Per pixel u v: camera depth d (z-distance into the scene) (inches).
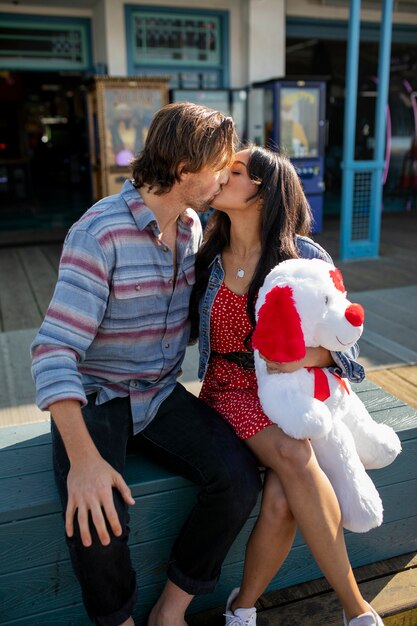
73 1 273.9
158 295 62.2
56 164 538.0
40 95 518.0
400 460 75.0
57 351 55.6
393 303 181.6
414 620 71.2
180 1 283.4
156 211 61.1
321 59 384.5
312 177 297.0
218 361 70.8
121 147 259.9
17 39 282.5
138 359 63.8
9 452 70.6
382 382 123.9
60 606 64.9
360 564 77.0
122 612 56.0
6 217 382.0
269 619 68.3
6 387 123.9
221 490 58.8
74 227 59.4
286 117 281.7
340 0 318.7
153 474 64.5
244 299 66.4
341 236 246.4
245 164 64.7
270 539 60.3
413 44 378.3
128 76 256.5
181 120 56.9
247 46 294.8
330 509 57.9
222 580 70.8
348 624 59.6
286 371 60.2
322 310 57.6
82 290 57.2
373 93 393.7
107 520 53.5
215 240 69.4
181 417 64.5
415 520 78.4
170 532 66.1
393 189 404.2
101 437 60.0
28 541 61.2
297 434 57.2
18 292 200.4
